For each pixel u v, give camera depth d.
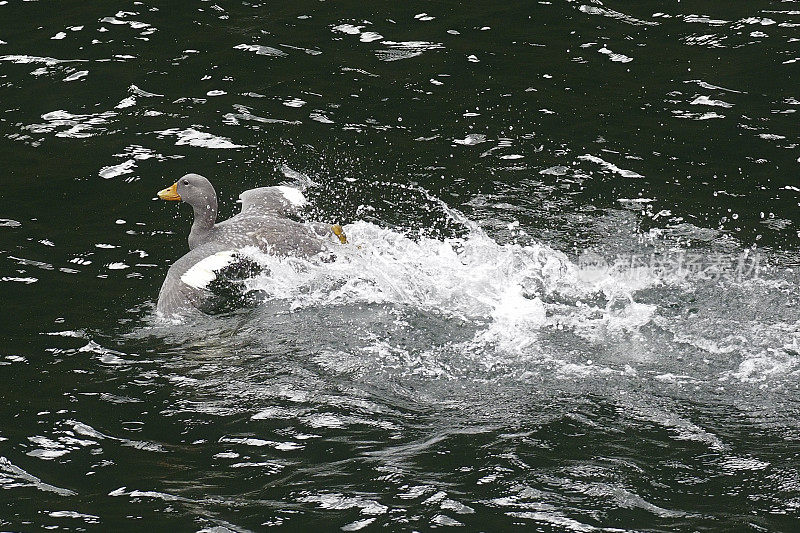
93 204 16.83
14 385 12.38
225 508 10.25
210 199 15.01
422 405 11.80
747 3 22.56
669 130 18.38
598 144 18.08
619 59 20.70
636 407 11.56
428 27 22.14
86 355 12.96
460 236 15.62
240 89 20.06
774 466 10.54
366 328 13.17
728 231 15.53
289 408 11.84
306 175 17.53
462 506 10.12
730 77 19.91
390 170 17.62
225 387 12.24
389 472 10.69
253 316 13.55
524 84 19.97
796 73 19.84
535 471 10.59
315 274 14.25
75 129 18.94
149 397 12.12
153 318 13.76
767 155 17.52
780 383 11.88
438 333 13.05
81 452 11.22
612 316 13.28
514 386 12.03
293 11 22.94
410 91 19.91
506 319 13.25
